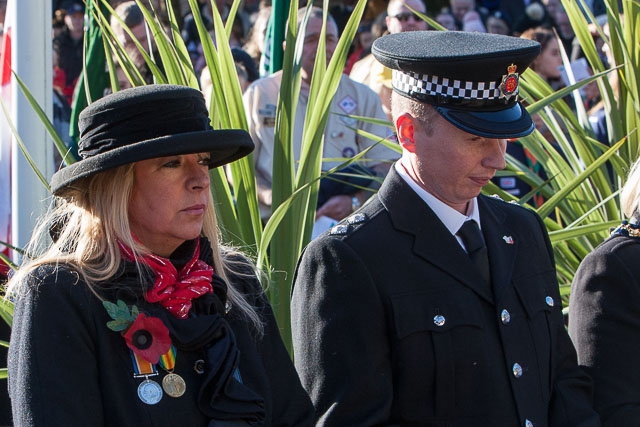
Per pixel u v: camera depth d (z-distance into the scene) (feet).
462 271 27.50
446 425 26.53
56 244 23.58
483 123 26.53
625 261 29.50
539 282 29.07
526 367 27.58
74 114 50.24
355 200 49.11
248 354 24.50
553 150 40.86
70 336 21.99
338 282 26.96
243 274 26.00
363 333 26.55
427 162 27.43
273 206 32.65
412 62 26.91
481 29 69.97
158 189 22.90
